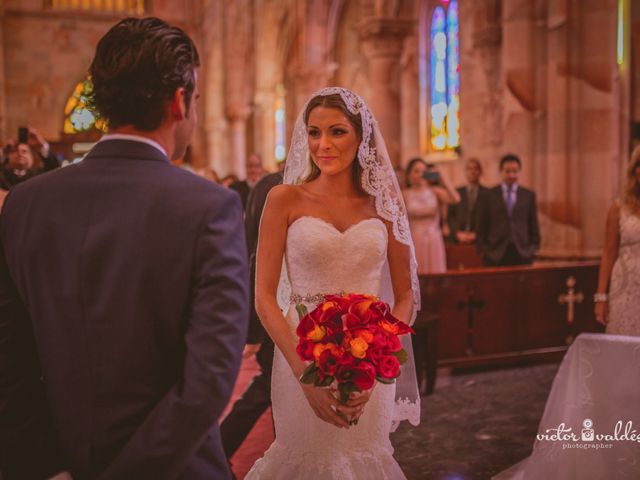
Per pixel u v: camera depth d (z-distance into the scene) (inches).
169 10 1168.8
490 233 288.0
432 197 283.4
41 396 61.6
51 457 60.0
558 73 338.6
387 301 108.4
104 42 62.4
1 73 1062.4
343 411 85.4
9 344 59.9
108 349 58.1
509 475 149.3
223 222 59.6
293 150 106.3
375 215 102.3
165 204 59.0
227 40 1007.6
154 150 62.3
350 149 97.7
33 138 236.2
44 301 59.4
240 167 1033.5
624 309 165.0
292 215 98.3
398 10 514.6
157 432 54.5
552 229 343.6
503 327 254.5
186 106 64.3
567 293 265.1
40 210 60.5
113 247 58.7
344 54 872.9
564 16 335.3
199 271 58.0
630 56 518.9
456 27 662.5
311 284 97.2
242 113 1024.2
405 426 189.3
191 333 56.7
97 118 65.2
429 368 219.5
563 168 339.3
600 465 135.2
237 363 56.7
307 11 727.7
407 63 722.2
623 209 166.1
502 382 236.4
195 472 61.4
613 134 336.8
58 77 1108.5
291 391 99.7
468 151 640.4
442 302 245.3
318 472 96.9
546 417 143.3
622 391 134.0
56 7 1131.9
